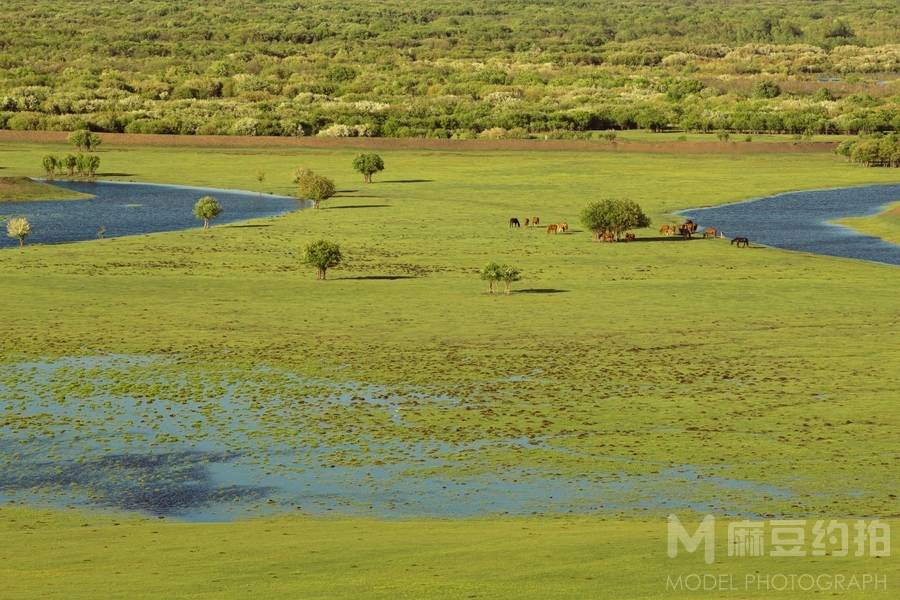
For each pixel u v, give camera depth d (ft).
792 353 362.53
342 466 254.88
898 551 180.45
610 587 161.17
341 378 332.39
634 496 231.91
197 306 440.45
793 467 250.37
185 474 250.78
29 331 390.83
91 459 261.65
